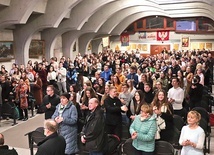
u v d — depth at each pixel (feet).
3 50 40.55
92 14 51.72
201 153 11.49
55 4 41.83
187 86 22.82
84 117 17.54
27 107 27.71
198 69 28.60
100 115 13.66
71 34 58.80
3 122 26.86
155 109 14.92
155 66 40.11
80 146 15.90
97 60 49.83
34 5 35.78
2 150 11.19
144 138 12.67
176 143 15.33
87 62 49.37
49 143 10.87
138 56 66.49
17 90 27.25
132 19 77.36
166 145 13.50
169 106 15.71
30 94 29.22
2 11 36.06
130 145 13.93
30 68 35.27
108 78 32.22
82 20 49.62
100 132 13.51
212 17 58.44
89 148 13.53
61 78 36.83
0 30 39.60
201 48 74.95
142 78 25.34
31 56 47.47
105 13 56.65
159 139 15.07
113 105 17.13
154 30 79.20
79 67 45.78
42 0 40.50
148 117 12.85
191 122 11.54
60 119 14.71
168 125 15.37
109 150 14.73
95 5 48.52
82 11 49.37
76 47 66.44
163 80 28.02
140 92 16.81
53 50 52.90
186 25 75.31
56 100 18.17
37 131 16.65
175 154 15.38
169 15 71.15
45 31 51.01
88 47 73.20
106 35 72.02
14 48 43.65
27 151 19.16
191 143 11.34
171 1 51.34
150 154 13.00
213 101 25.53
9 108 26.04
